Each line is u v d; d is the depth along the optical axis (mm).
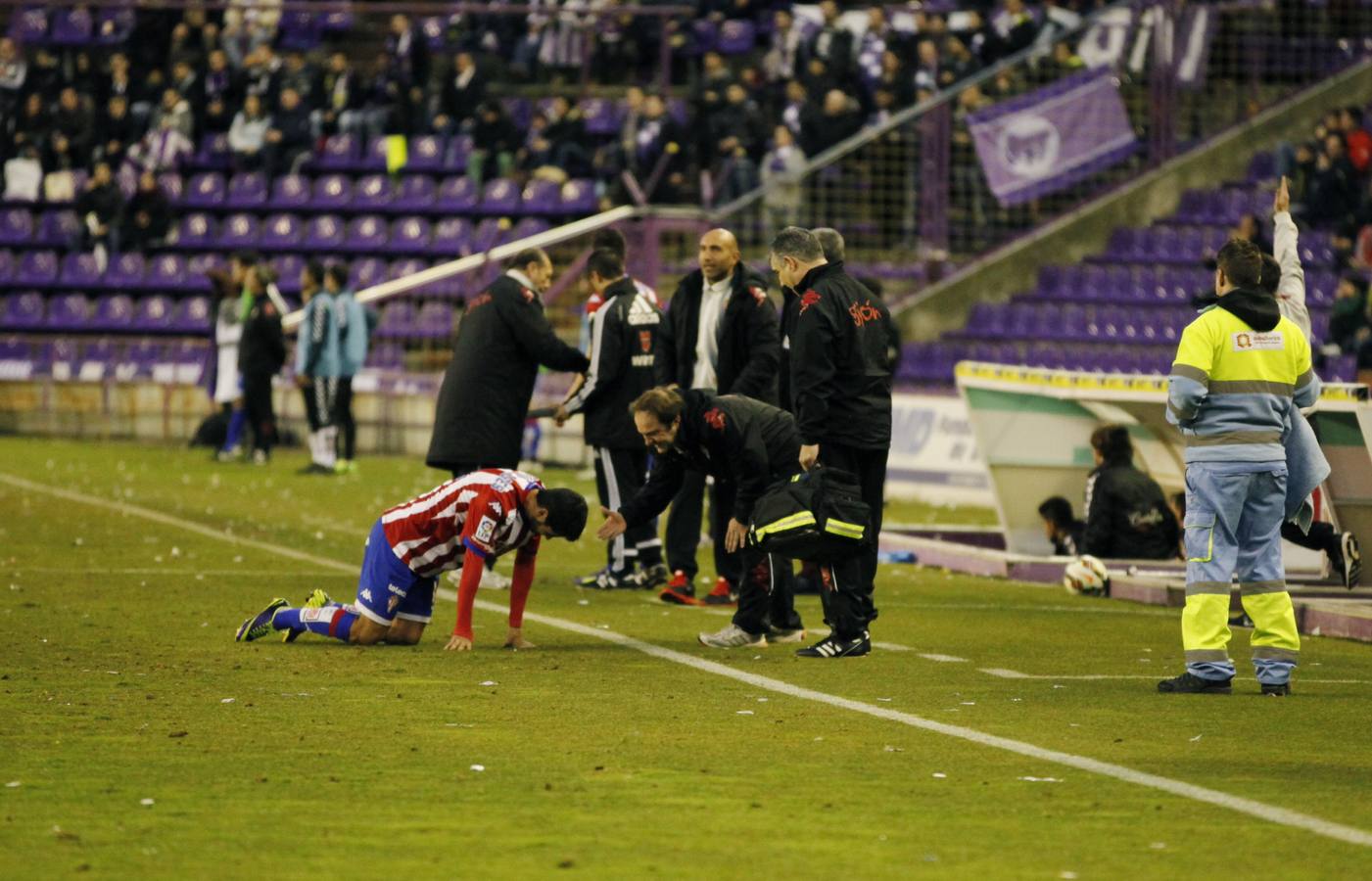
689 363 40562
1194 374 28391
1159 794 21562
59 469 72250
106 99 105750
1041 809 20750
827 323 31625
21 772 21875
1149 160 83250
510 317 40156
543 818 19969
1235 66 84812
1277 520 28969
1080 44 82500
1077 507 50250
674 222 81125
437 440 40312
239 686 27922
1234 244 28953
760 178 85750
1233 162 83312
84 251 99250
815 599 41750
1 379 90812
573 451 80000
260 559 46156
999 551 50156
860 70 86750
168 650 31469
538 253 40781
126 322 97812
